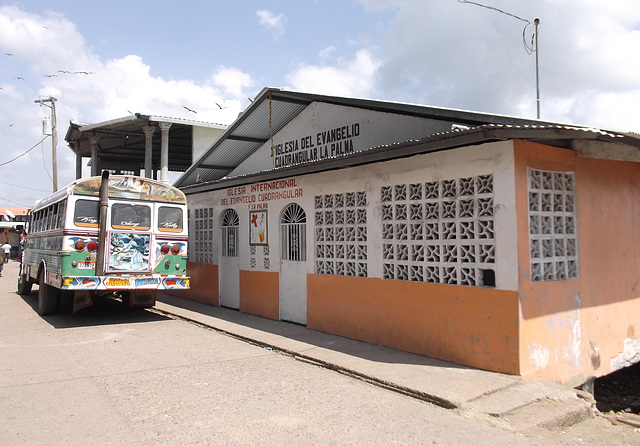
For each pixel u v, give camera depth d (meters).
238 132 10.97
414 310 6.82
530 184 5.85
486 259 5.92
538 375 5.72
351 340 7.74
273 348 7.49
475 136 5.44
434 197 6.61
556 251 6.20
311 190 8.81
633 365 7.91
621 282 7.06
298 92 9.19
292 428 4.38
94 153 19.38
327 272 8.51
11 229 38.47
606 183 6.96
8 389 5.48
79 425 4.43
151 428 4.36
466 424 4.49
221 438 4.16
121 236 9.45
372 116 8.66
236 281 11.23
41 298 10.90
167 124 17.41
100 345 7.82
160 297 13.77
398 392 5.40
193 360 6.86
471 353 6.05
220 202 11.76
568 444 4.36
